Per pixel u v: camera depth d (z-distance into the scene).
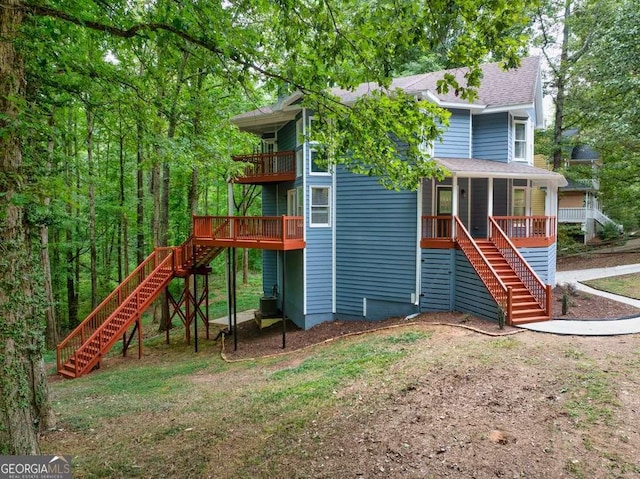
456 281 12.54
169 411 7.36
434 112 6.24
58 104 6.90
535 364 6.88
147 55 8.97
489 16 4.77
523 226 13.69
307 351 11.05
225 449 5.40
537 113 17.98
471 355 7.58
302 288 14.49
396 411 5.77
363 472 4.50
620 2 18.78
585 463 4.33
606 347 7.55
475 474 4.29
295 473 4.64
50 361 13.54
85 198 16.39
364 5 5.41
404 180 7.56
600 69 17.53
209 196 31.09
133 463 5.29
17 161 4.36
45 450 5.97
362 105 6.34
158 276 14.24
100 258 25.28
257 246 13.03
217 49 5.85
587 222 27.34
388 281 13.70
